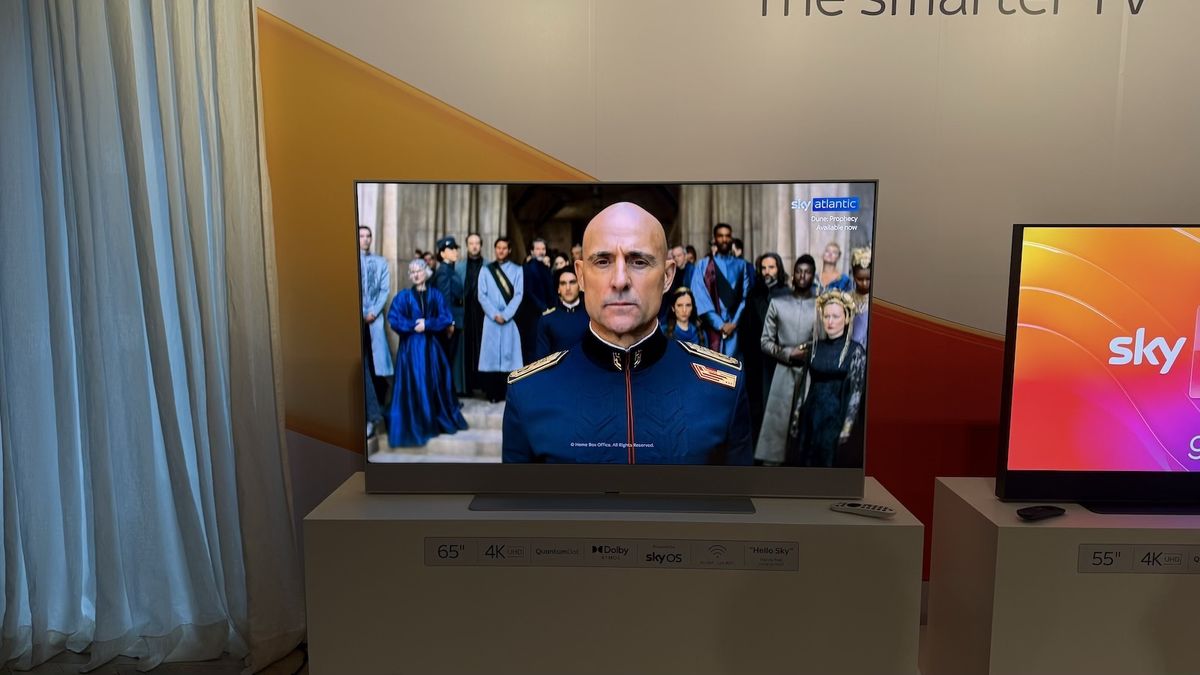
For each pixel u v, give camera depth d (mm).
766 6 2305
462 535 1938
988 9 2285
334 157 2395
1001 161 2334
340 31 2346
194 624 2383
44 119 2201
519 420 2078
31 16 2170
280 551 2381
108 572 2314
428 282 2033
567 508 2010
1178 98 2287
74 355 2330
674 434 2059
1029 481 2018
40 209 2303
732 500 2059
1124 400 1987
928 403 2451
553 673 1974
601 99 2352
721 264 1982
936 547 2238
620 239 1984
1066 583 1848
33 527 2342
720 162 2361
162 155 2254
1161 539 1827
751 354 2012
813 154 2352
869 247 1947
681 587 1935
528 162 2385
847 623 1922
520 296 2025
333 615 1971
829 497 2057
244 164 2260
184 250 2244
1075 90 2299
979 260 2381
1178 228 1940
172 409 2266
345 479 2516
